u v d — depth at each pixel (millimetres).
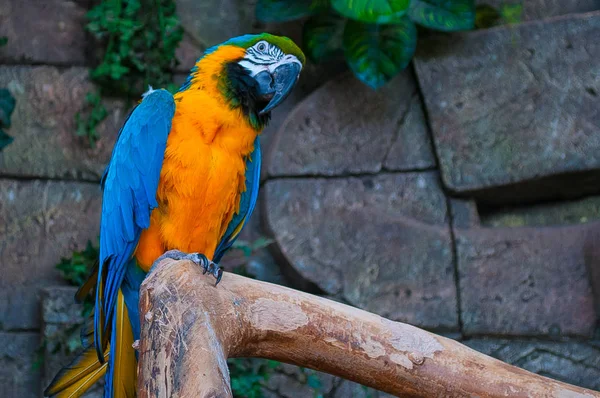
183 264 2717
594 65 5727
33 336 5641
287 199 5684
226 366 2443
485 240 5641
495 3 5984
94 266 3688
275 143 5719
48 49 5812
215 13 5984
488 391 2838
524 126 5707
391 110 5812
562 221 5965
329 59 5863
